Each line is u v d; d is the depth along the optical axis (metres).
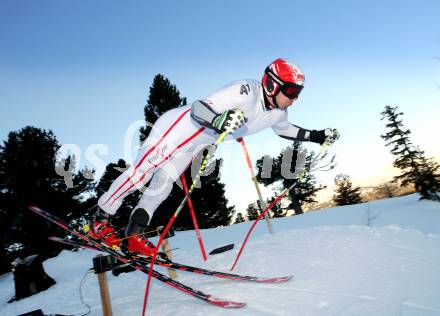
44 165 13.27
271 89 2.49
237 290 2.35
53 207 13.20
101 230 2.51
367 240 3.25
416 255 2.85
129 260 2.30
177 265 2.57
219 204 17.83
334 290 2.16
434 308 1.81
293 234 3.83
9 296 6.77
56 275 7.62
